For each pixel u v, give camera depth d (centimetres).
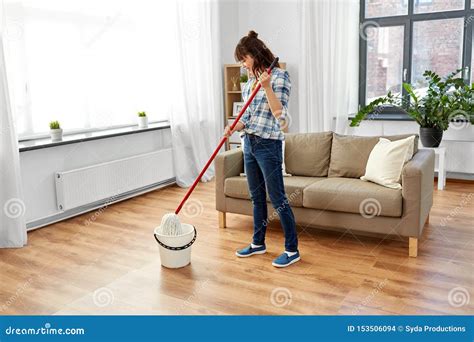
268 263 300
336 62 520
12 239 339
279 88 278
